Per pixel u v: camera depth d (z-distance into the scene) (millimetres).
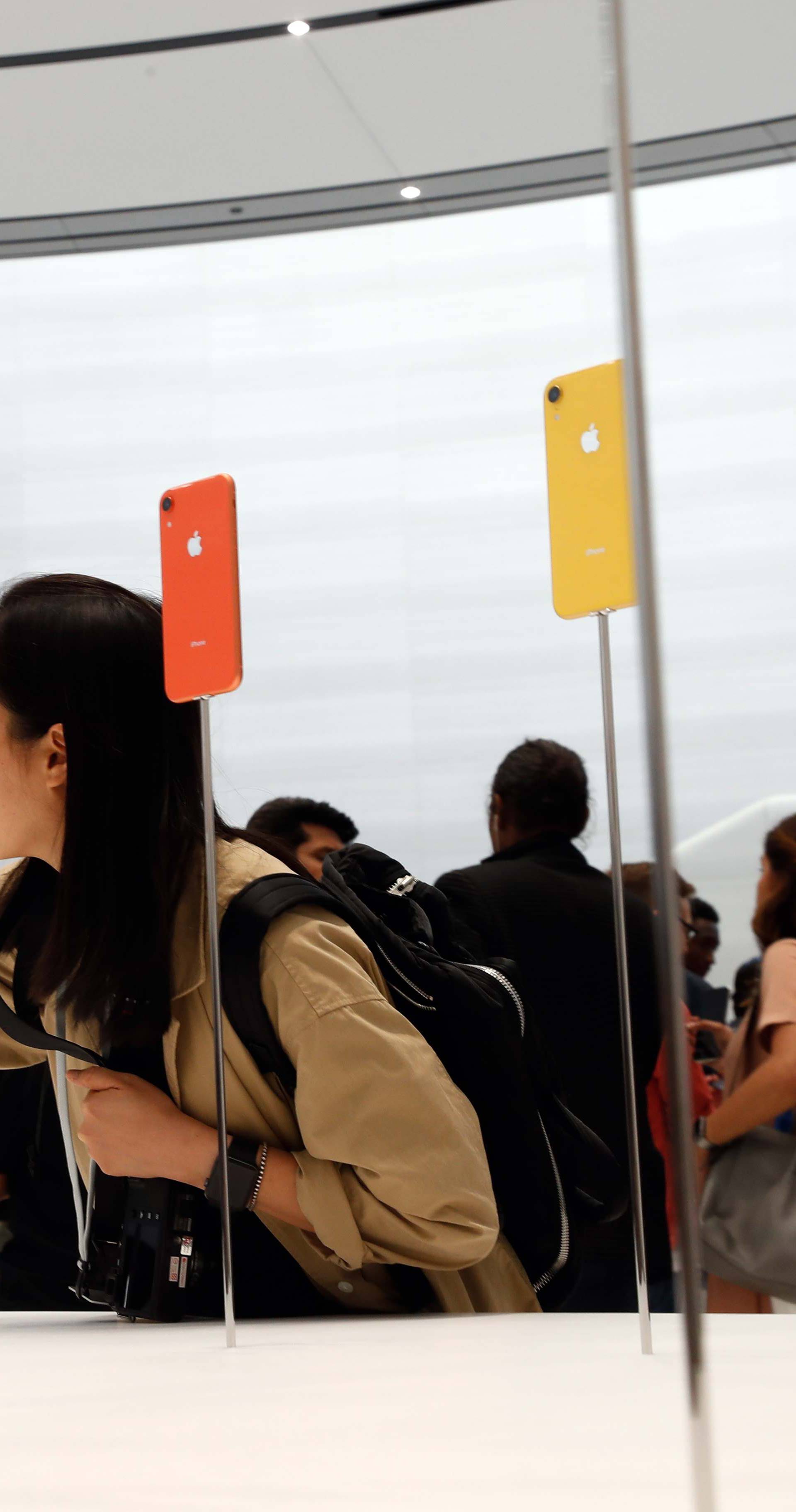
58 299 4039
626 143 279
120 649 995
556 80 3293
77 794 974
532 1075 1065
